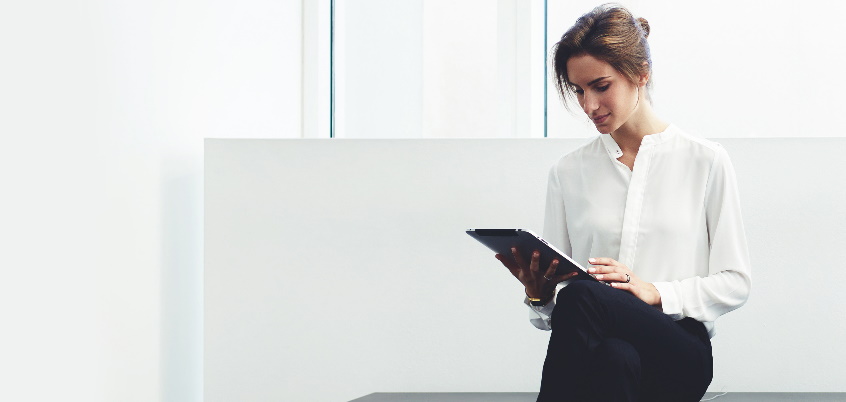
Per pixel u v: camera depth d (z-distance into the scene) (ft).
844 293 9.64
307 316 10.11
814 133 11.91
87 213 7.73
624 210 6.43
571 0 12.54
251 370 10.10
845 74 11.83
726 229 6.23
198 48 10.08
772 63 11.99
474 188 10.07
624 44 6.18
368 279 10.11
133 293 8.73
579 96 6.47
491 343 10.04
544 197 9.99
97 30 7.88
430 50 13.04
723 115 12.10
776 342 9.70
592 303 5.32
